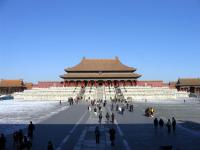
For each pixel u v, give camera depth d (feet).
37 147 131.75
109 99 532.32
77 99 499.10
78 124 211.82
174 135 163.63
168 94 568.41
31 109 343.46
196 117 253.44
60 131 179.22
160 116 262.67
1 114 284.20
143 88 587.68
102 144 139.33
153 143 140.77
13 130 180.55
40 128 192.24
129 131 179.11
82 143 141.79
